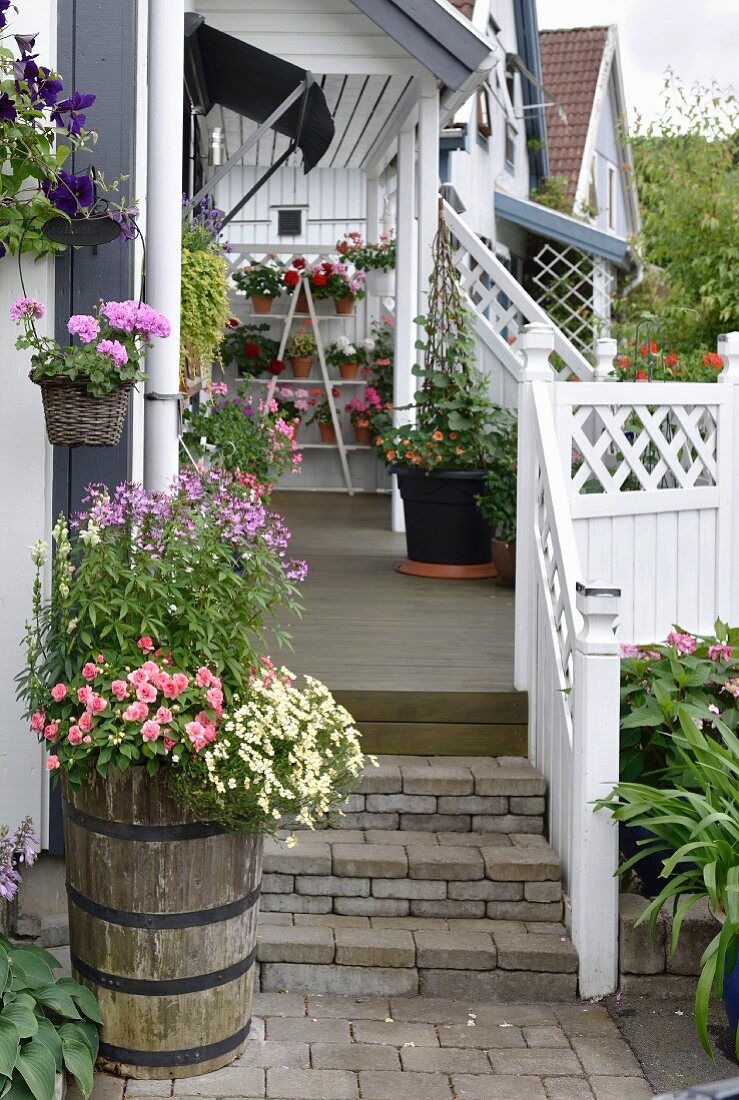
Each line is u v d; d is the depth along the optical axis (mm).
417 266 8242
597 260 13523
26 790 3619
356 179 11500
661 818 3279
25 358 3551
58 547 3492
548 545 4145
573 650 3723
